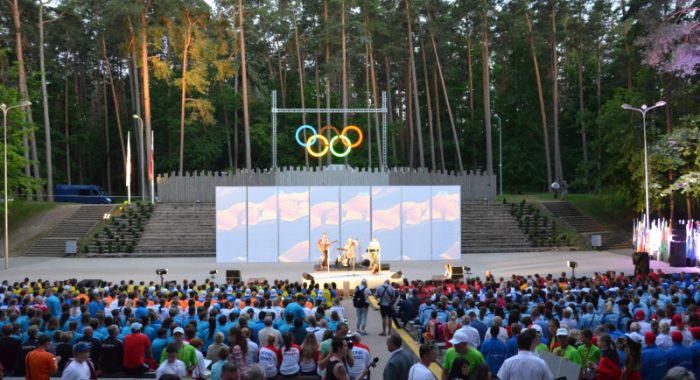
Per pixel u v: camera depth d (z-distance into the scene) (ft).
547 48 242.37
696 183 151.74
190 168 272.72
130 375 44.78
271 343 43.06
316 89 270.46
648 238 151.84
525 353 31.73
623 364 40.27
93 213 185.47
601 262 141.90
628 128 178.70
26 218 183.42
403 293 78.69
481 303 60.90
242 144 288.92
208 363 41.57
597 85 265.34
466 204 191.31
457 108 289.12
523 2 223.51
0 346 44.50
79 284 87.45
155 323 53.88
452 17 237.25
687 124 161.38
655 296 63.67
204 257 162.40
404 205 148.97
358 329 74.13
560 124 270.26
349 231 147.64
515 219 185.78
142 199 242.99
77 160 288.51
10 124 171.73
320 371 42.29
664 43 139.23
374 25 235.81
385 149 189.67
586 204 200.75
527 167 270.26
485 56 226.58
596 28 236.02
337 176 186.50
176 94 266.16
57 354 44.04
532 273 124.57
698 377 38.06
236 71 257.96
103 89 314.14
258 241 146.82
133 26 207.62
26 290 76.69
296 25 266.77
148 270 133.08
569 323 50.42
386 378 33.04
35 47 237.45
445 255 149.48
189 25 213.05
